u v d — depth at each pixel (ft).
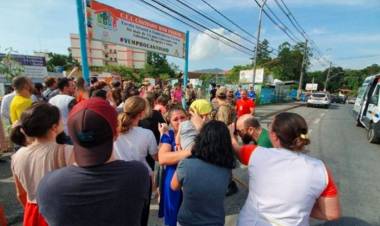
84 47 23.66
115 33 27.89
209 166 5.43
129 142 7.38
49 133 5.52
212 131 5.55
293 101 116.78
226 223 10.50
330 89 255.91
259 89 85.56
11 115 11.89
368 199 13.01
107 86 17.48
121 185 3.43
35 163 5.27
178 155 7.18
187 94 40.11
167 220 7.80
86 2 23.63
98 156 3.34
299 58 172.96
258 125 9.03
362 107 34.42
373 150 23.73
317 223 10.59
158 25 35.91
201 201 5.35
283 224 4.52
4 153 16.15
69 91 14.24
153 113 11.12
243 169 16.08
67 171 3.36
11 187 12.70
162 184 8.21
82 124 3.23
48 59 157.17
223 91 15.40
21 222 10.03
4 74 40.11
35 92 17.22
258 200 4.83
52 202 3.28
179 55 41.88
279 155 4.88
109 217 3.39
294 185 4.46
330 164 19.10
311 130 35.06
